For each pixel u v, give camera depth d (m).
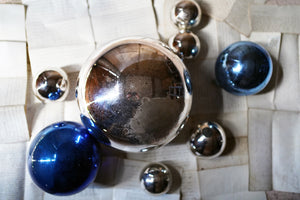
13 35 0.55
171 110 0.40
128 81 0.38
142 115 0.39
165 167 0.53
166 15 0.58
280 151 0.59
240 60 0.49
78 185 0.45
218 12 0.59
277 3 0.60
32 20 0.56
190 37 0.53
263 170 0.59
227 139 0.59
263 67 0.49
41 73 0.49
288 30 0.60
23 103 0.55
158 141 0.42
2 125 0.54
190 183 0.58
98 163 0.48
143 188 0.52
